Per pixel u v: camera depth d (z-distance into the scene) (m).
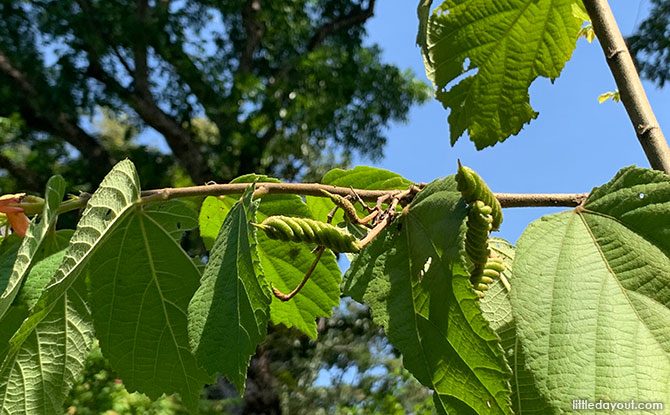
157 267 0.33
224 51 3.41
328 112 3.02
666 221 0.20
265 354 2.54
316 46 3.43
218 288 0.23
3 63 2.62
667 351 0.18
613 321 0.19
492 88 0.38
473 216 0.20
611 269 0.20
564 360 0.19
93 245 0.28
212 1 3.08
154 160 3.06
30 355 0.33
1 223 0.29
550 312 0.20
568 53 0.36
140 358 0.35
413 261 0.21
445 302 0.20
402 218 0.22
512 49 0.36
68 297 0.34
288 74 3.19
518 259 0.21
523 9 0.35
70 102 2.70
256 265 0.21
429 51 0.37
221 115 2.97
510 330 0.24
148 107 2.86
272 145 3.15
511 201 0.25
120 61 2.93
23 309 0.31
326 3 3.54
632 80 0.28
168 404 1.25
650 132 0.27
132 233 0.32
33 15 2.78
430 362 0.20
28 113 2.83
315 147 3.37
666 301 0.19
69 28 2.66
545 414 0.22
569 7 0.35
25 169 2.71
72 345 0.34
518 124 0.38
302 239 0.21
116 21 2.71
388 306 0.21
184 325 0.34
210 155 2.94
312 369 2.82
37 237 0.27
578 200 0.25
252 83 2.78
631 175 0.22
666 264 0.20
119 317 0.34
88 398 1.11
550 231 0.22
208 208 0.34
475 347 0.19
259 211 0.32
